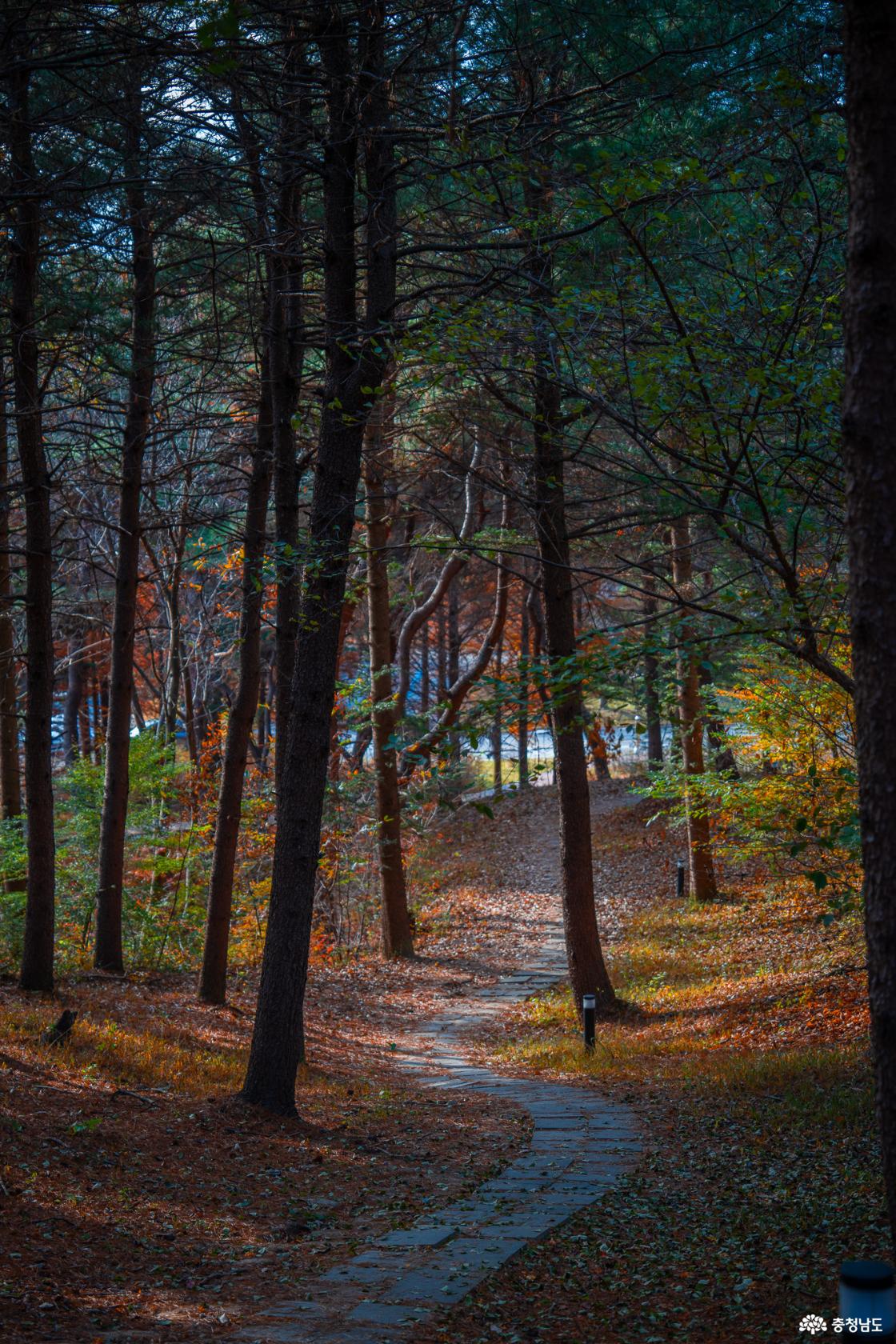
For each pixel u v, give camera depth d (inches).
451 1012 774.5
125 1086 431.2
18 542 962.7
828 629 306.0
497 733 1589.6
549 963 916.0
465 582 1606.8
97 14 364.2
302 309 597.9
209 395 746.2
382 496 641.6
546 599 619.8
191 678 1198.9
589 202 284.2
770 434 317.4
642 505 550.9
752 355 275.9
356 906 1079.6
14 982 577.3
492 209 370.3
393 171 431.8
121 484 657.6
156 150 457.7
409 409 639.1
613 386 304.8
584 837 681.0
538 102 382.6
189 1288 239.3
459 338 308.0
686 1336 207.3
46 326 510.9
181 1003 619.2
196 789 901.2
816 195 273.6
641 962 820.0
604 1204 310.0
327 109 448.5
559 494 617.9
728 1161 353.4
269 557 487.2
